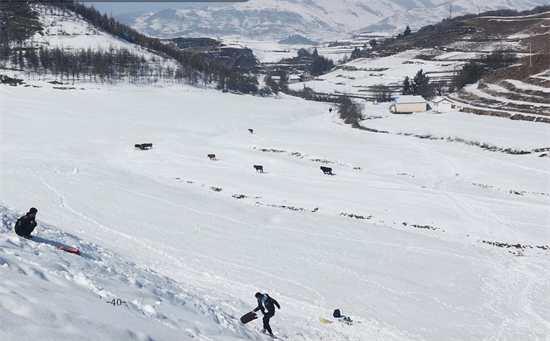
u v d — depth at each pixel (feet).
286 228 161.58
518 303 113.39
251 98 538.06
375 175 232.12
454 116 371.76
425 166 245.04
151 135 324.60
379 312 101.71
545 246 153.17
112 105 428.15
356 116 400.67
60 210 158.51
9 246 62.54
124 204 172.76
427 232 165.89
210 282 106.73
